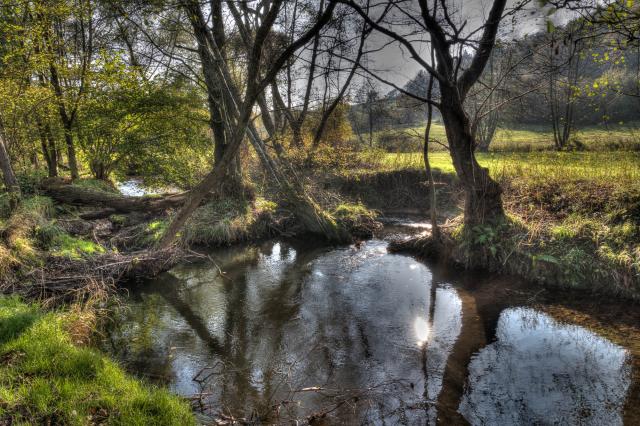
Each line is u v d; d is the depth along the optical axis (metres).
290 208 14.48
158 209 13.22
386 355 6.50
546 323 7.41
